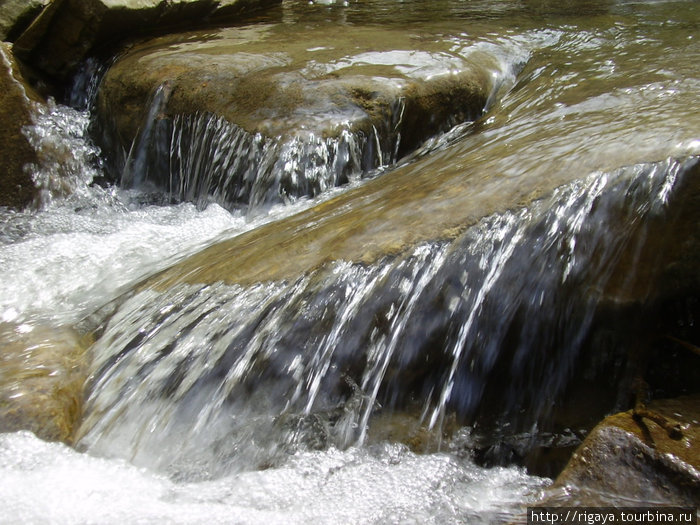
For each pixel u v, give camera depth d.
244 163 4.42
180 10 6.40
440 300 2.71
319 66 4.86
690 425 2.33
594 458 2.21
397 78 4.57
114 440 2.65
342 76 4.65
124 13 5.81
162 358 2.83
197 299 2.97
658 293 2.70
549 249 2.70
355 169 4.31
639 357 2.75
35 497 2.34
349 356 2.71
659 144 2.82
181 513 2.26
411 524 2.18
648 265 2.68
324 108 4.38
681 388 2.68
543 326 2.73
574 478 2.17
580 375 2.78
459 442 2.63
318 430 2.62
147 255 3.99
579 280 2.70
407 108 4.44
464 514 2.22
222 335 2.80
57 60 5.81
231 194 4.54
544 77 4.79
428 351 2.71
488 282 2.70
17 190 5.04
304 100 4.46
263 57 5.17
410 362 2.71
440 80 4.65
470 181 3.06
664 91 3.88
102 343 3.03
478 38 5.59
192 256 3.54
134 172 5.24
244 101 4.61
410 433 2.63
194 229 4.34
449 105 4.66
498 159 3.24
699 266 2.65
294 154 4.18
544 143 3.31
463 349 2.72
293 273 2.88
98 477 2.47
